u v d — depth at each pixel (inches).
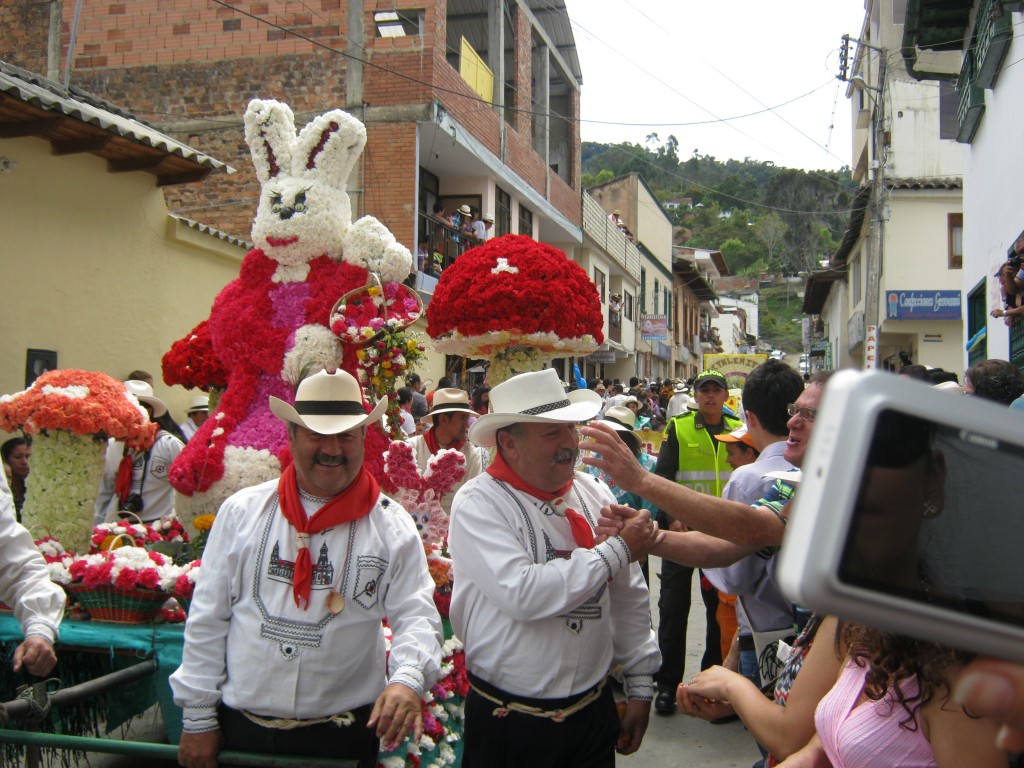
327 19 581.3
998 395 182.9
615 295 1226.0
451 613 124.8
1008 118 342.6
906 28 391.9
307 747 117.1
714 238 3161.9
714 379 240.5
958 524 37.1
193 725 116.3
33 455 200.7
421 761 151.4
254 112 226.7
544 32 824.9
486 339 211.6
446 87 593.9
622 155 3213.6
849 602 34.7
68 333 345.7
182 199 592.1
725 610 221.8
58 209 341.1
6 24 517.7
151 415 287.0
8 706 115.4
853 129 1055.0
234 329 215.6
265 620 117.8
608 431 111.4
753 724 100.3
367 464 204.4
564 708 116.3
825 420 36.1
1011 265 279.1
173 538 227.0
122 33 602.9
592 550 113.7
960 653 70.8
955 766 72.5
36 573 139.2
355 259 217.9
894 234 780.6
